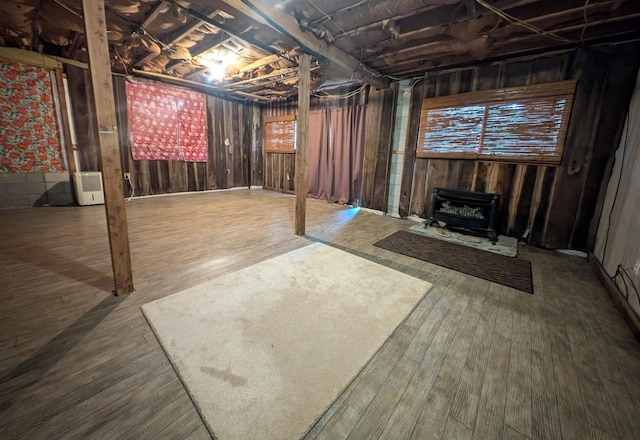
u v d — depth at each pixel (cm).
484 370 142
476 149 383
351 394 125
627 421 117
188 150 626
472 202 364
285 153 686
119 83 514
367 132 512
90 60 165
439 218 394
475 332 174
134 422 108
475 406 121
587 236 319
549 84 322
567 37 288
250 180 762
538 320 189
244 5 231
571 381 137
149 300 193
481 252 318
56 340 150
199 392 121
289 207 529
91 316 172
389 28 287
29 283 209
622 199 249
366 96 506
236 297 201
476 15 254
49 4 294
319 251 302
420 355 152
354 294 212
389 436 107
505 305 207
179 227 372
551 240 342
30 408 111
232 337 158
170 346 148
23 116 429
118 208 189
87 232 332
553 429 112
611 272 239
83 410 111
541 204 345
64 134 465
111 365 135
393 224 431
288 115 665
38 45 414
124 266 198
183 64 471
